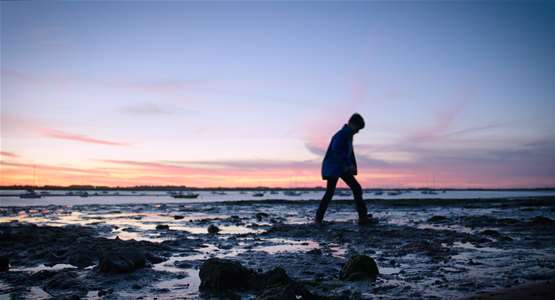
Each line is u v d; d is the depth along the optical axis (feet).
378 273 16.61
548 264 18.03
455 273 16.51
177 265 19.04
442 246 23.86
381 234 29.32
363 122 36.35
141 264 18.48
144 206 93.76
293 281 14.58
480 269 17.21
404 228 33.09
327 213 58.13
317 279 15.92
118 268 17.11
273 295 12.21
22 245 25.16
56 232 31.50
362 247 24.21
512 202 79.30
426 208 67.51
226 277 14.61
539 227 32.94
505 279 15.07
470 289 13.70
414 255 21.21
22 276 16.93
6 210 75.92
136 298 13.60
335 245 25.23
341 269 16.97
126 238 29.71
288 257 20.84
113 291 14.51
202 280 15.06
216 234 32.07
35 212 68.49
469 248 23.15
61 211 71.51
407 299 12.76
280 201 108.58
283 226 34.76
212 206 89.40
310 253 22.08
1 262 18.28
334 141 36.17
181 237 30.19
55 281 15.48
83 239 26.48
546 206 66.59
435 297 12.85
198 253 22.54
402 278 15.81
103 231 34.73
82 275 16.87
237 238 29.04
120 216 56.49
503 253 21.34
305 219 47.88
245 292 14.28
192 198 280.92
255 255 21.57
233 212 64.64
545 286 13.39
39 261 20.49
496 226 34.99
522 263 18.40
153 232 33.94
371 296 13.24
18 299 13.67
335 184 36.63
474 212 55.98
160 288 14.89
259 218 49.06
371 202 87.66
